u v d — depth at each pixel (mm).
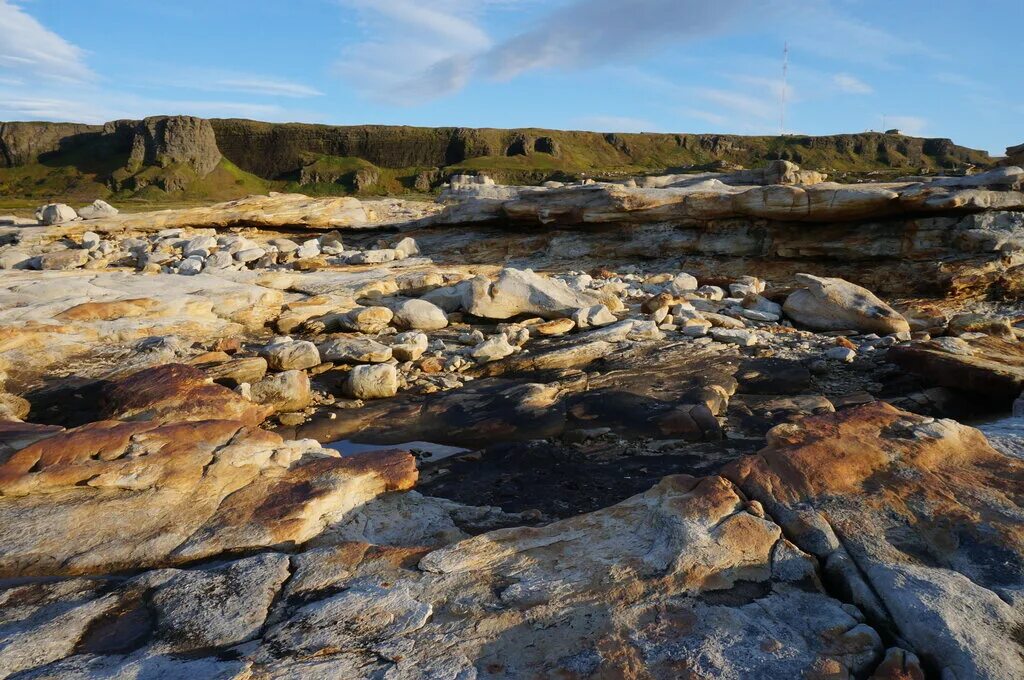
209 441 5906
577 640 3471
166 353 10141
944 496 4461
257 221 22516
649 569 3996
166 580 4145
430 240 21406
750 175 26859
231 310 12516
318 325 12242
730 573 3914
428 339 11930
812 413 8477
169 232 20453
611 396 8812
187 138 137625
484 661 3350
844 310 12359
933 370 9102
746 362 9922
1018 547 3949
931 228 15398
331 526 5055
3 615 3877
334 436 8211
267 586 4059
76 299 12125
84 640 3648
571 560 4191
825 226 16578
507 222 21188
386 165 149000
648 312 12891
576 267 18188
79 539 4727
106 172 138000
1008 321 11562
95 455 5566
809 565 3975
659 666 3262
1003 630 3303
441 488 6555
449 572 4121
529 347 11141
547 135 155000
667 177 26562
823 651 3318
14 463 5387
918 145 154625
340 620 3686
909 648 3359
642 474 6812
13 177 141500
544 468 7031
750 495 4691
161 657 3445
